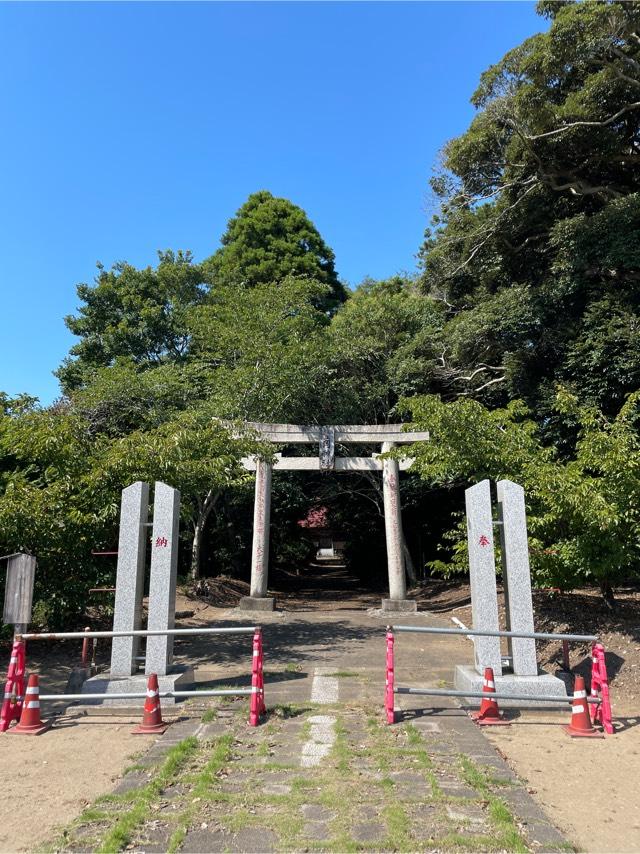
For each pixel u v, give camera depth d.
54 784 4.55
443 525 20.61
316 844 3.54
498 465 9.98
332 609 16.56
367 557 25.23
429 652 9.69
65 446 8.98
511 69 16.28
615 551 8.41
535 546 8.88
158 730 5.74
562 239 15.96
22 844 3.64
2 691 7.21
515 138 17.03
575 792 4.42
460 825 3.78
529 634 5.90
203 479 9.85
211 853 3.48
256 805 4.05
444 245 20.09
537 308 15.84
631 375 13.20
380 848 3.50
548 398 14.69
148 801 4.12
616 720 6.11
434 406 10.44
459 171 18.98
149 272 24.00
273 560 25.94
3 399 10.62
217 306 19.67
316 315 22.58
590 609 10.23
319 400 19.09
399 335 19.58
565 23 14.30
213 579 19.94
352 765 4.74
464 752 5.05
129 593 6.90
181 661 8.83
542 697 5.77
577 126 15.88
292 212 28.20
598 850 3.61
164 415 16.41
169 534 7.06
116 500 8.87
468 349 17.55
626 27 14.37
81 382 22.28
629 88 15.70
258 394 16.86
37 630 10.01
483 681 6.47
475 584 6.88
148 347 22.72
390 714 5.80
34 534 8.52
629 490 8.33
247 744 5.23
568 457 13.98
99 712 6.38
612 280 15.89
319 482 22.94
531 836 3.70
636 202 14.86
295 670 8.20
